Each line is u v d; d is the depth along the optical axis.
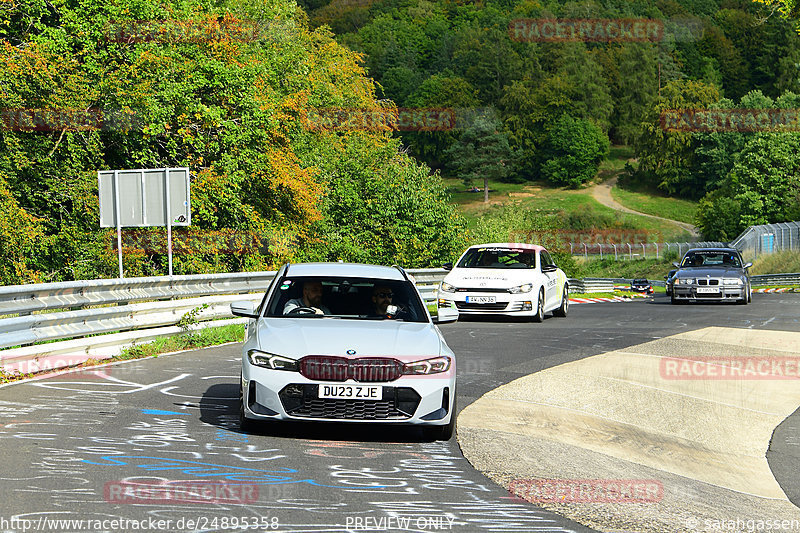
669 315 59.94
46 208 72.94
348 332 21.92
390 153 116.38
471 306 53.72
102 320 35.38
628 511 16.89
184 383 28.70
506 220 172.88
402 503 16.06
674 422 27.25
